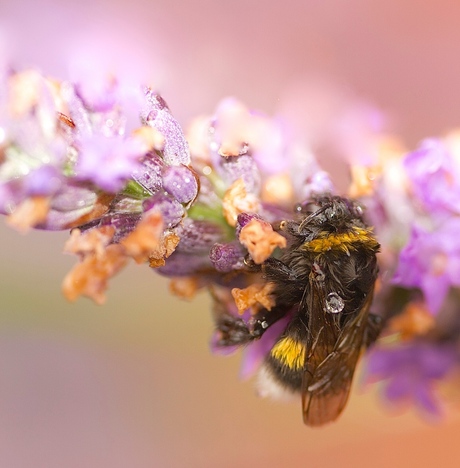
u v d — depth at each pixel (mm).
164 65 237
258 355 183
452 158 184
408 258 179
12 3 230
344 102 245
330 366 174
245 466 250
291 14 265
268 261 174
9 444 245
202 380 260
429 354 195
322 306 173
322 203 175
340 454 252
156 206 167
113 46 233
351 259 173
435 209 181
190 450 252
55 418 250
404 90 265
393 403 198
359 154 195
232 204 172
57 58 230
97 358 256
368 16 278
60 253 256
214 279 175
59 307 255
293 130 189
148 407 256
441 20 281
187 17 251
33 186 161
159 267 173
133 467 247
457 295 189
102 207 166
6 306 251
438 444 249
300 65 259
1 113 162
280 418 258
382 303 183
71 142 165
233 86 250
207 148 175
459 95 265
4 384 250
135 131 165
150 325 259
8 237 253
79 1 236
